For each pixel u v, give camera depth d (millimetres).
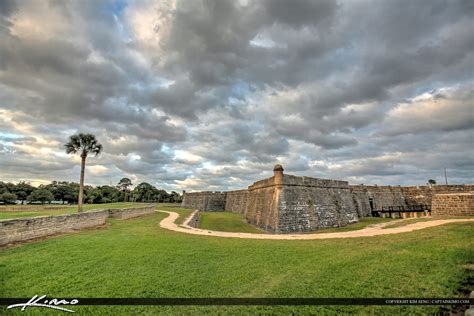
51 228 17953
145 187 111750
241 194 58000
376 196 49344
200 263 10445
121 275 9109
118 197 97125
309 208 29797
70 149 30297
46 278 8859
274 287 7633
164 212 48750
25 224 15539
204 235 17891
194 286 8016
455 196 23984
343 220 34312
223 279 8547
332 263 9562
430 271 7816
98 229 21922
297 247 12883
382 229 18500
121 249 12977
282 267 9562
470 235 12242
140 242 14852
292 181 29406
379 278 7641
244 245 13742
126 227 23469
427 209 43656
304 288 7402
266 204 31781
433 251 9859
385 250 10867
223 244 14094
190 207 74625
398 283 7152
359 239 14406
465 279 7016
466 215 23016
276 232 26234
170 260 10914
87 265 10242
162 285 8141
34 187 82062
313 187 32219
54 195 81000
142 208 40562
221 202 69188
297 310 6160
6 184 77812
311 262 9977
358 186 47406
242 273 9062
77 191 82000
